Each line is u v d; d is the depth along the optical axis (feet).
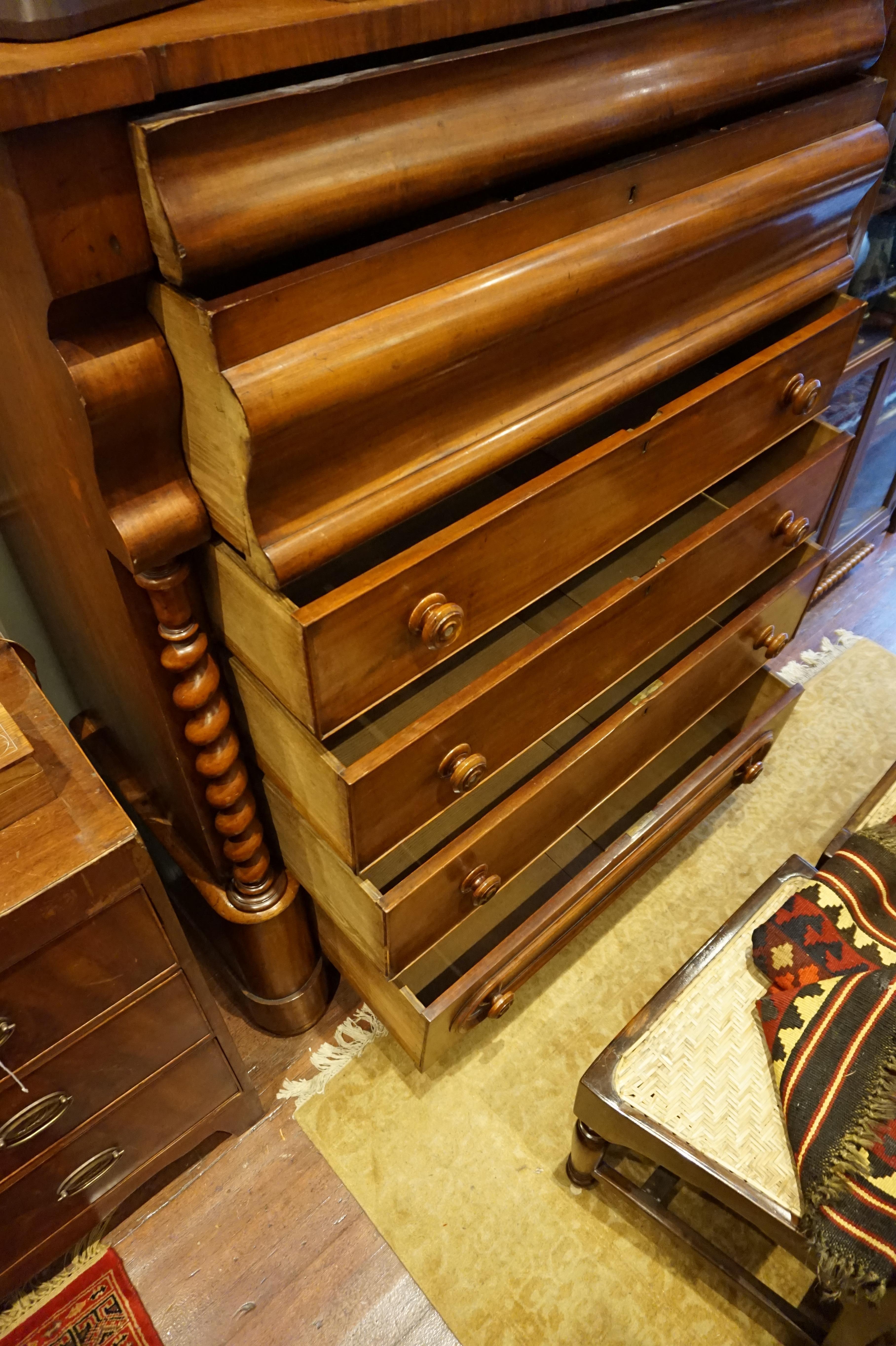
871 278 5.05
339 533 2.34
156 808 4.00
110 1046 3.04
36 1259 3.53
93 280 1.83
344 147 1.93
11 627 3.96
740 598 4.77
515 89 2.18
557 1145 4.20
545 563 3.03
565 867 4.56
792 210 3.14
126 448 2.19
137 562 2.33
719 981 3.52
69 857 2.45
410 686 3.33
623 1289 3.83
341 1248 3.91
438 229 2.15
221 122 1.74
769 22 2.72
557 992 4.69
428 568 2.53
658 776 5.00
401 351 2.13
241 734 3.33
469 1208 4.01
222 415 2.00
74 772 2.65
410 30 1.92
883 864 3.57
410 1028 3.68
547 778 3.52
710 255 2.96
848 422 5.49
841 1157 2.90
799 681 6.15
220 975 4.73
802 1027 3.17
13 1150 2.97
